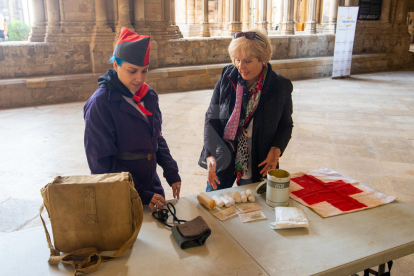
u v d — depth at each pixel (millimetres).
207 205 1754
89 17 8562
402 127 6250
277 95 2025
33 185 3924
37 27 8531
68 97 8336
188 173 4273
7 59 7844
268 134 2092
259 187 1913
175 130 5957
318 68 12320
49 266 1331
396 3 13914
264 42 1817
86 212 1341
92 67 8742
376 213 1711
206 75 10055
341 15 11289
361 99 8586
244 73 1900
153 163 1949
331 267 1301
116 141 1788
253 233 1542
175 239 1479
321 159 4750
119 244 1396
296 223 1555
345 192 1923
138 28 9211
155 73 9258
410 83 10859
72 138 5531
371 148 5188
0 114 7090
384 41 13977
